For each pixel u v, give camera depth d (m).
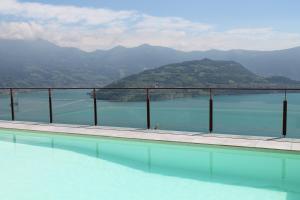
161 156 5.28
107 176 4.46
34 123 7.82
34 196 3.82
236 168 4.58
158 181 4.21
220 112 7.49
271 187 3.88
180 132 6.33
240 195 3.67
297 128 6.02
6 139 6.79
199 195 3.70
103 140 6.33
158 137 5.96
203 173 4.45
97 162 5.12
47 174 4.60
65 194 3.87
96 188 4.02
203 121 6.97
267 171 4.41
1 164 5.09
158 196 3.71
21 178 4.45
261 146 5.07
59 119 7.85
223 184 4.02
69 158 5.37
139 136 6.09
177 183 4.12
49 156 5.50
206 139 5.69
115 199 3.69
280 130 6.08
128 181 4.26
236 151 5.21
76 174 4.57
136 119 7.22
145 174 4.50
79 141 6.47
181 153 5.39
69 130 6.87
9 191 3.98
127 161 5.12
